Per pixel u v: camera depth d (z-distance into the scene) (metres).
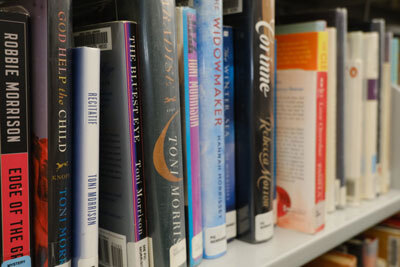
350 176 0.80
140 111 0.44
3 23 0.35
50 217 0.38
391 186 0.95
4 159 0.36
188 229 0.50
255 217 0.60
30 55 0.37
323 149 0.65
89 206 0.41
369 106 0.81
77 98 0.39
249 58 0.56
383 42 0.82
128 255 0.45
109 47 0.43
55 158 0.38
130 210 0.44
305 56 0.63
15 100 0.37
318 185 0.65
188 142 0.49
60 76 0.38
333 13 0.69
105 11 0.47
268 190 0.61
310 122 0.63
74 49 0.39
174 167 0.46
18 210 0.38
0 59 0.35
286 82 0.65
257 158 0.58
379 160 0.86
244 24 0.56
